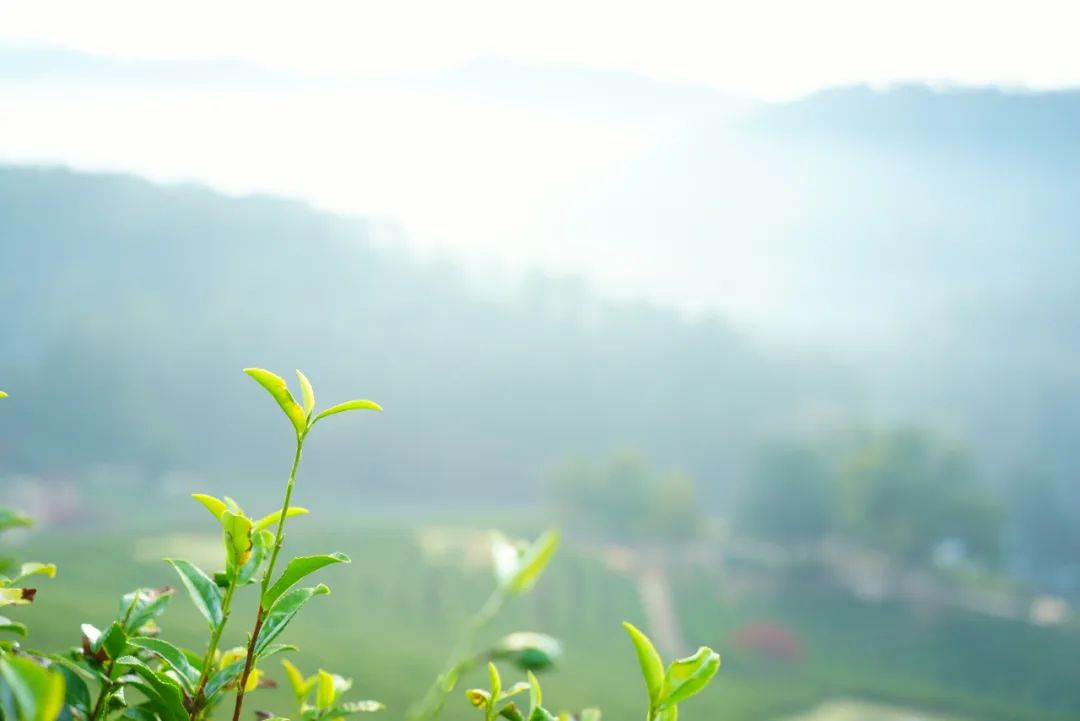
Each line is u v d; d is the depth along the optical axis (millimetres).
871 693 85562
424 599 97312
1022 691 91125
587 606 104375
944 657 99125
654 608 106875
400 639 79688
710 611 107688
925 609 110062
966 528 118438
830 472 128625
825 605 112250
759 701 76375
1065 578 167875
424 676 52906
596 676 72250
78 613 42188
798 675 90000
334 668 51812
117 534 106188
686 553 129375
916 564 120500
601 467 135750
